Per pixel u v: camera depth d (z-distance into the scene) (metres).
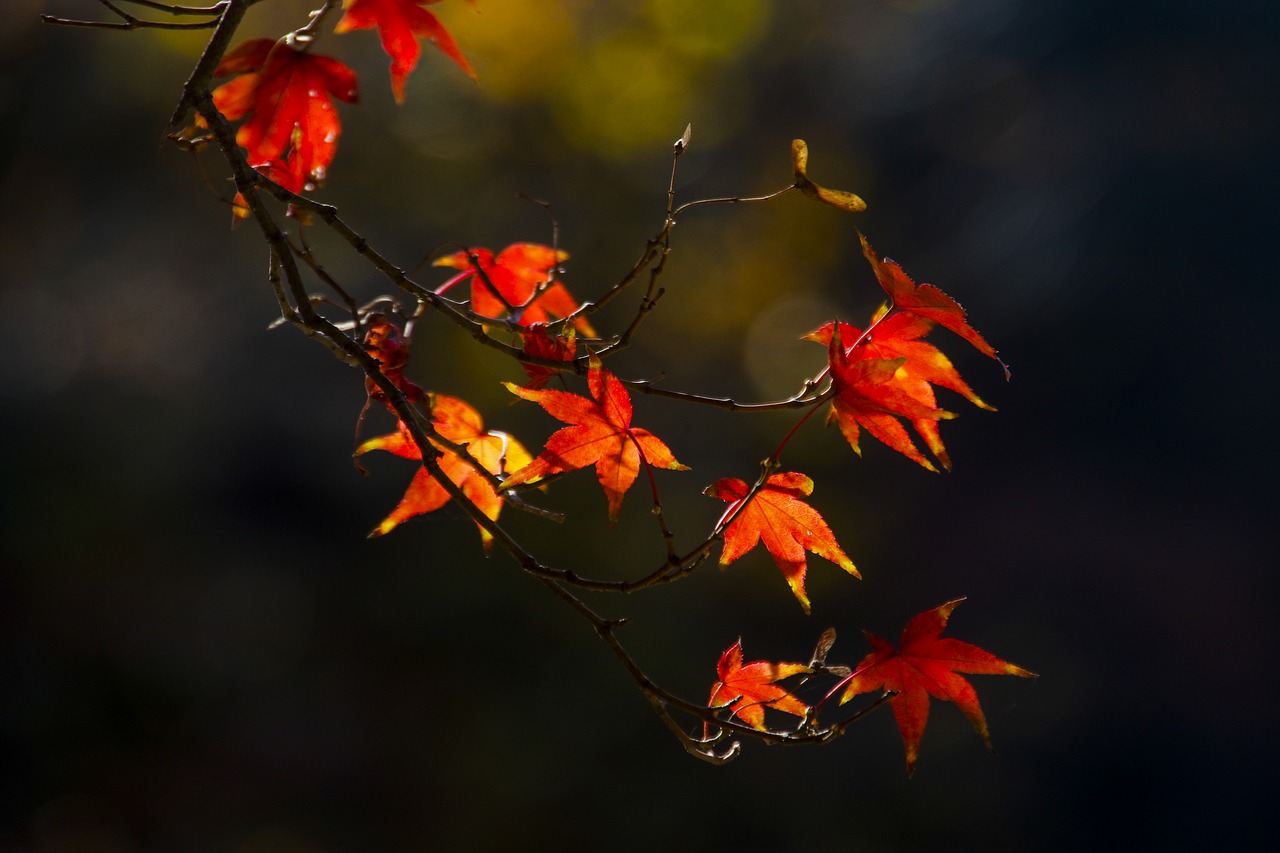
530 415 7.43
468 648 7.31
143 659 7.55
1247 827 7.98
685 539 7.57
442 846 6.74
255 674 7.73
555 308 1.58
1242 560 8.85
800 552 1.22
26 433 8.27
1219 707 8.52
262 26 8.51
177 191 9.22
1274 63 9.33
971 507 9.47
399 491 8.69
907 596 8.98
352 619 7.85
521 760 6.79
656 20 9.57
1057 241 9.56
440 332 7.46
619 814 6.69
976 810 7.65
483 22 9.01
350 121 9.00
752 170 10.19
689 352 9.39
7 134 8.21
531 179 9.45
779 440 8.82
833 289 9.95
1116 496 9.38
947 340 9.84
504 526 7.34
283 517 8.70
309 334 1.24
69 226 9.13
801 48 10.72
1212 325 9.23
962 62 10.61
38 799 6.96
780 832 6.93
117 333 9.36
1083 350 9.50
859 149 10.50
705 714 1.15
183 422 8.92
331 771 7.28
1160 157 9.45
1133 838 7.95
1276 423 9.01
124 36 8.06
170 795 7.24
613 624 1.15
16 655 7.27
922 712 1.21
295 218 1.29
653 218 9.45
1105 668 8.78
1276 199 9.11
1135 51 9.84
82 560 7.75
